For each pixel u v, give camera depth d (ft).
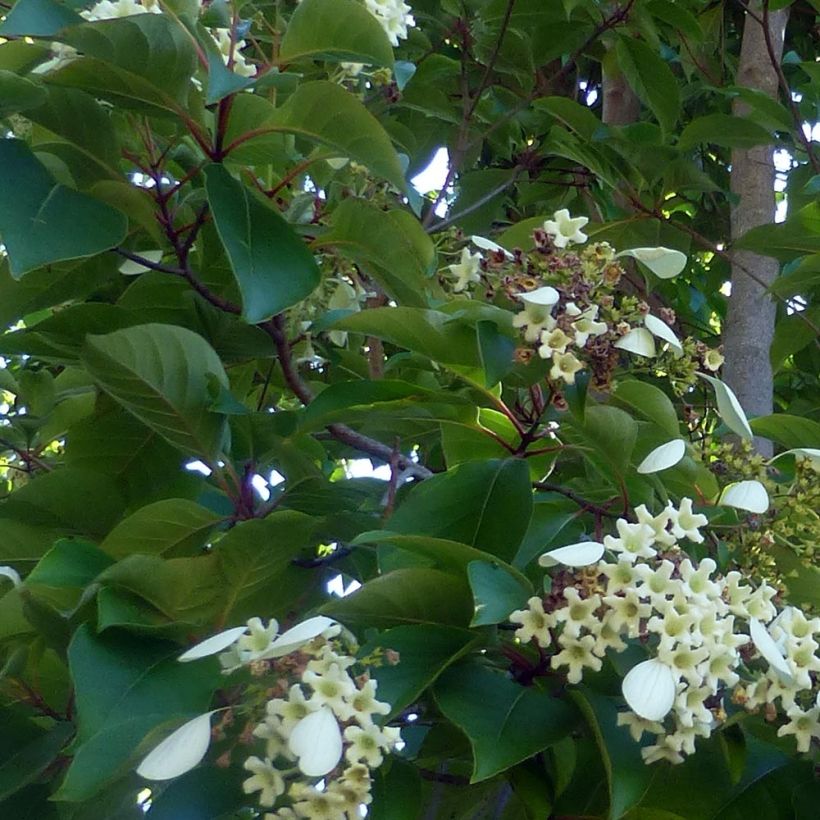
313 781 2.20
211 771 2.38
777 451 4.15
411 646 2.36
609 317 2.50
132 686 2.22
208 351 2.73
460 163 4.70
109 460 3.33
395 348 4.63
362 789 2.11
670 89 4.30
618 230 4.32
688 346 2.70
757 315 4.25
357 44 2.77
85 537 3.06
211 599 2.51
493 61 4.35
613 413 2.61
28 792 2.59
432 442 3.64
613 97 5.20
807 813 2.50
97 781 2.11
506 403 2.97
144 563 2.35
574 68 5.65
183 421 2.82
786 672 2.20
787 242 3.87
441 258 3.42
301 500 3.06
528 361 2.42
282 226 2.65
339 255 3.19
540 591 2.70
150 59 2.52
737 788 2.55
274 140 2.75
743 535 2.71
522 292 2.43
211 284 3.17
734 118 4.11
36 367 4.40
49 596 2.45
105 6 2.70
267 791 2.14
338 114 2.63
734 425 2.57
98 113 2.71
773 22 4.84
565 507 2.95
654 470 2.44
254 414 3.12
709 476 2.79
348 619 2.43
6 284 2.94
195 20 2.72
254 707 2.22
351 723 2.15
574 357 2.42
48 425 3.91
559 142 4.33
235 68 2.88
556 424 2.71
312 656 2.17
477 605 2.23
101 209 2.58
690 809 2.54
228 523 3.21
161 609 2.47
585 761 2.57
